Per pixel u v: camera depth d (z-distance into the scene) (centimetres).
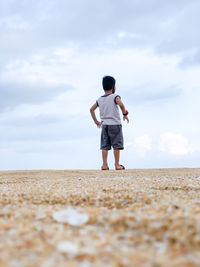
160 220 156
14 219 169
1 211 187
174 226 147
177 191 272
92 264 109
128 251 123
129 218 161
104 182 329
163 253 123
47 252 120
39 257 115
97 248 124
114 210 192
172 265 110
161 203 206
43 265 108
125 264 110
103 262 111
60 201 232
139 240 136
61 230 149
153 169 511
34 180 387
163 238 138
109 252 121
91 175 429
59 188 282
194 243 131
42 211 186
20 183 349
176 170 488
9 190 276
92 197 240
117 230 150
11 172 482
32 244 128
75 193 253
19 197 242
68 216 168
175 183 322
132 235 141
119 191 268
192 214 162
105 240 133
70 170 501
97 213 178
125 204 221
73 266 107
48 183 327
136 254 119
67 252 119
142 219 158
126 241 135
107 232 147
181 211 170
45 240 134
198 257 118
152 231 146
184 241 133
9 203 222
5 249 122
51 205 219
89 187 288
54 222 167
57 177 414
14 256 116
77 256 116
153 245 131
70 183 322
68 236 138
